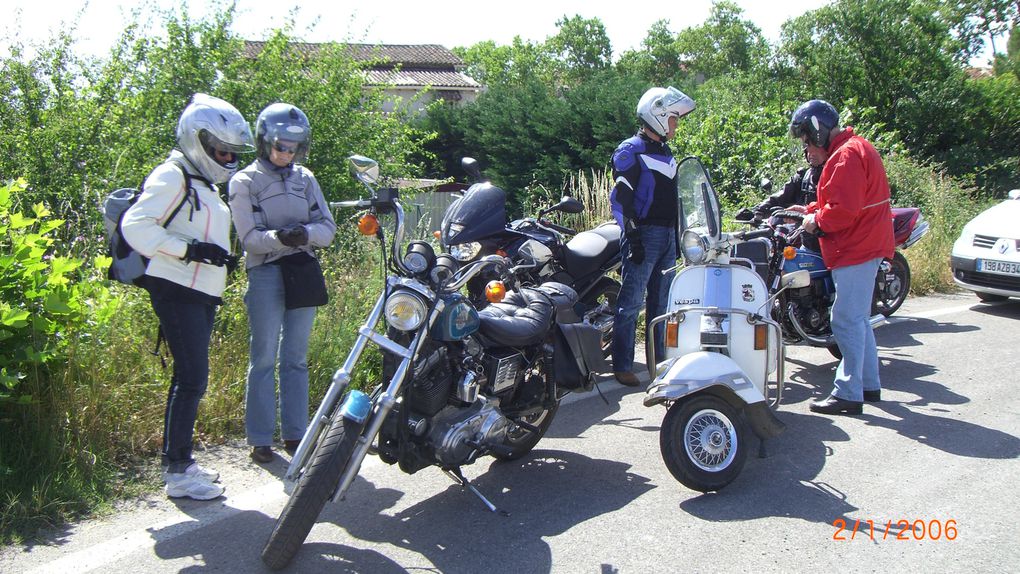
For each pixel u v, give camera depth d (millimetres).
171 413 4242
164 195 4004
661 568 3604
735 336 4656
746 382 4363
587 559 3695
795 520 4051
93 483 4258
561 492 4426
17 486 4074
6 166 7879
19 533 3791
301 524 3430
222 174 4246
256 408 4695
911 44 19031
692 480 4258
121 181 8062
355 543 3857
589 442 5180
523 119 26953
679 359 4418
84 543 3771
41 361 4297
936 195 12438
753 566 3613
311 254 4770
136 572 3541
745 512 4145
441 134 30188
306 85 10016
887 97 19266
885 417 5539
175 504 4195
